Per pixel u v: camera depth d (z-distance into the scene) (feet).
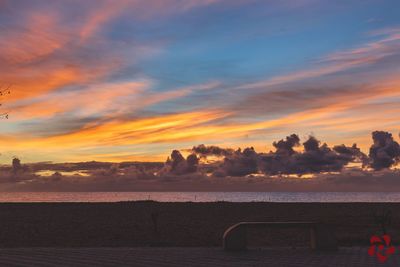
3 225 83.46
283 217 106.83
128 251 45.91
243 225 47.24
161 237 68.28
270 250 47.14
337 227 81.71
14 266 36.35
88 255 42.80
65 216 107.45
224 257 42.24
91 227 81.35
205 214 116.26
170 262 39.06
